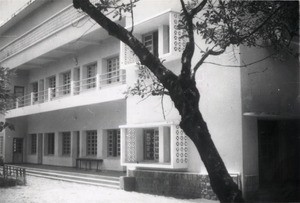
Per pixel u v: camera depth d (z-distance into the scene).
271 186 12.03
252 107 11.50
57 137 24.27
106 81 20.06
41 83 27.09
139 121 14.42
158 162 13.61
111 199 11.95
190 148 12.55
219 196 6.47
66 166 23.06
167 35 13.62
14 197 12.66
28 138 28.31
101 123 20.06
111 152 19.70
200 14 12.14
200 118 6.72
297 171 12.64
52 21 22.80
